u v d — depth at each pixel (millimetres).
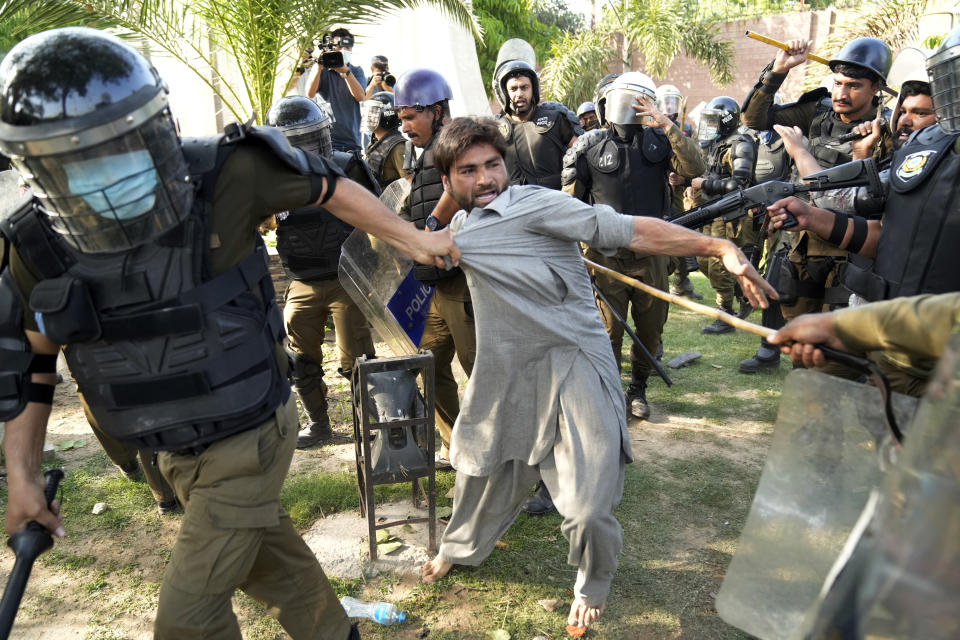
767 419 3984
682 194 6328
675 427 3887
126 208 1396
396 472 2631
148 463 2885
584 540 2021
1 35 5074
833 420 1325
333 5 6125
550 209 1987
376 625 2348
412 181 3092
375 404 2699
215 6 6125
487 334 2051
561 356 2041
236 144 1593
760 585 1409
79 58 1332
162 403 1566
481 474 2172
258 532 1683
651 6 16125
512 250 1979
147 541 2865
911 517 911
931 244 2133
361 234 2617
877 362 1545
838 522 1324
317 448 3670
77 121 1305
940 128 2197
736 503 3082
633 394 4047
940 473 882
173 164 1441
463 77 8258
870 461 1295
